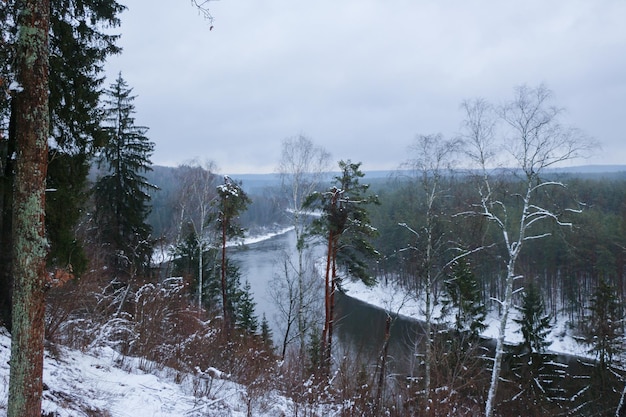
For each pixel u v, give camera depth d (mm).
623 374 20172
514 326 33562
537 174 14531
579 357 29609
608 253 31594
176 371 9836
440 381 13617
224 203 21797
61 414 5227
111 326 10508
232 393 8961
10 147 7469
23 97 3674
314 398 9562
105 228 19125
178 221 30141
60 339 8656
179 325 12953
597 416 18016
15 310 3672
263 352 12938
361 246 17266
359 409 9180
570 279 35969
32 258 3682
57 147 8078
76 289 10453
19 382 3641
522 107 14844
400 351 22625
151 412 6555
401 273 40938
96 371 7711
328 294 17047
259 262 46656
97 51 8906
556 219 14047
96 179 19422
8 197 7465
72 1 8172
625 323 22734
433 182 16969
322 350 15656
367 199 17484
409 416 9656
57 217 8383
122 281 17266
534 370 19672
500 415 15094
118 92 19500
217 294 25969
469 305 20047
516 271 36938
